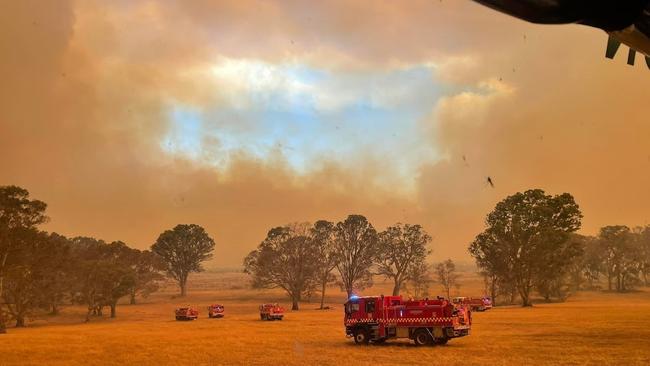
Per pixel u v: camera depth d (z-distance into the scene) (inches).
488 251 4119.1
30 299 3479.3
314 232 4751.5
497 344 1423.5
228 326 2652.6
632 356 1159.0
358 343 1487.5
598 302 4439.0
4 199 2893.7
